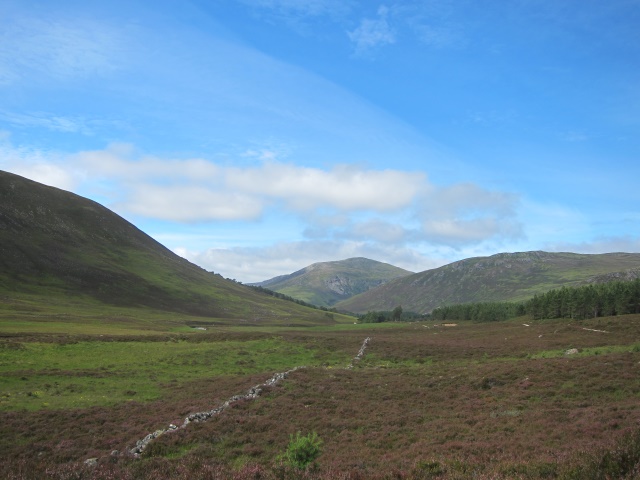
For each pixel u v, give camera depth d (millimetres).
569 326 89062
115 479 16266
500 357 59406
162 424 29844
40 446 26156
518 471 14469
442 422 27656
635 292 112938
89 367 54906
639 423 22094
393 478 15258
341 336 98688
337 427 28250
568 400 30500
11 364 52781
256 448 24734
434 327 145625
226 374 54312
